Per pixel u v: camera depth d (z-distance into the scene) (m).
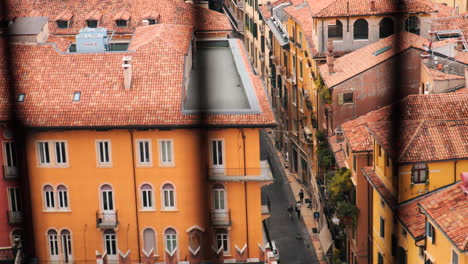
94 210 98.44
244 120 94.56
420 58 110.06
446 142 86.88
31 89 99.00
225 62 119.44
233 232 97.81
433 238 78.06
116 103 97.50
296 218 133.62
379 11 126.06
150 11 145.38
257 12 190.50
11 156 97.69
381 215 92.44
